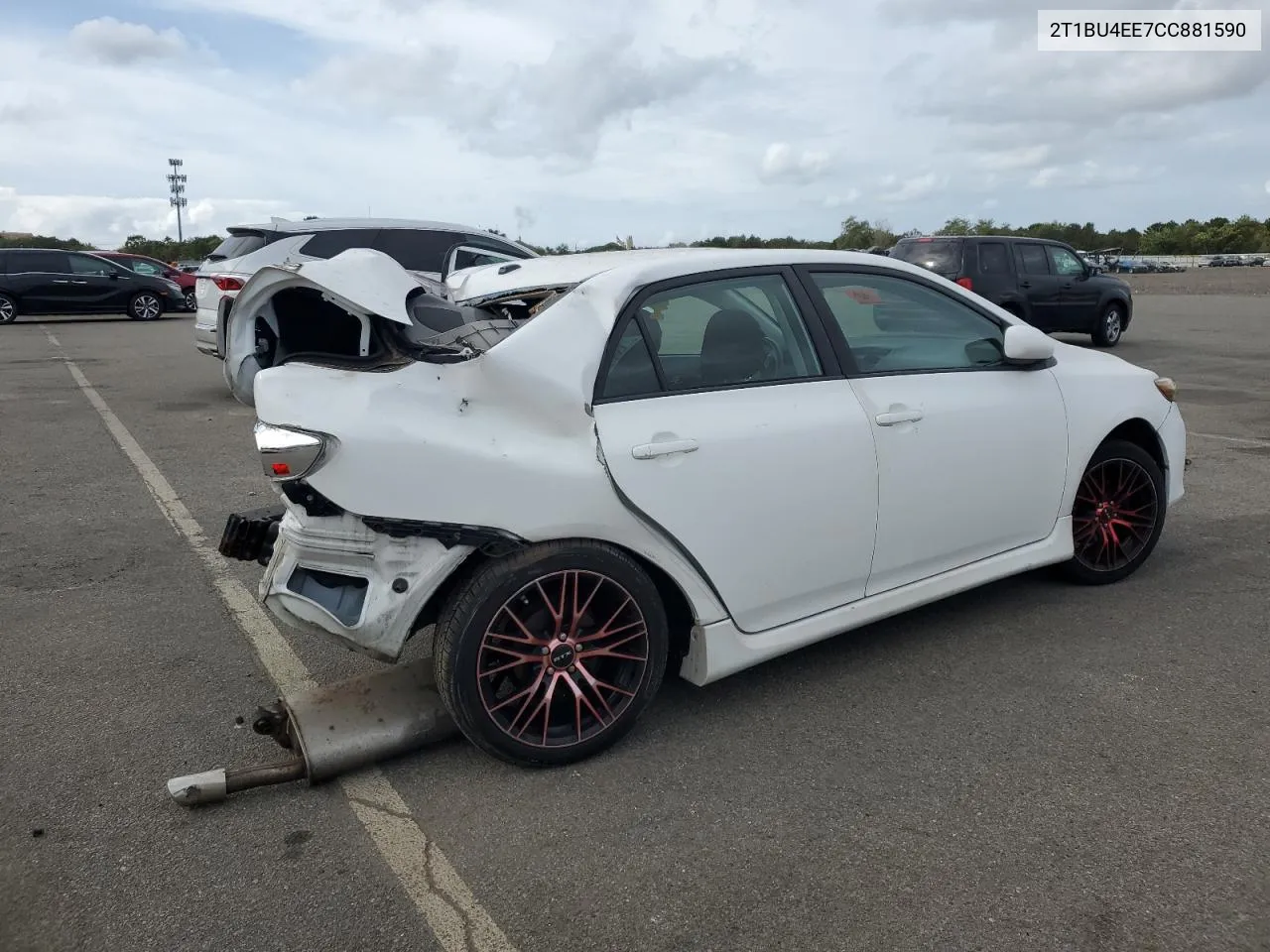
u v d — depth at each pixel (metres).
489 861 2.54
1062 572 4.35
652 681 3.05
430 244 10.30
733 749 3.06
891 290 3.67
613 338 3.00
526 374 2.85
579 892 2.41
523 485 2.79
